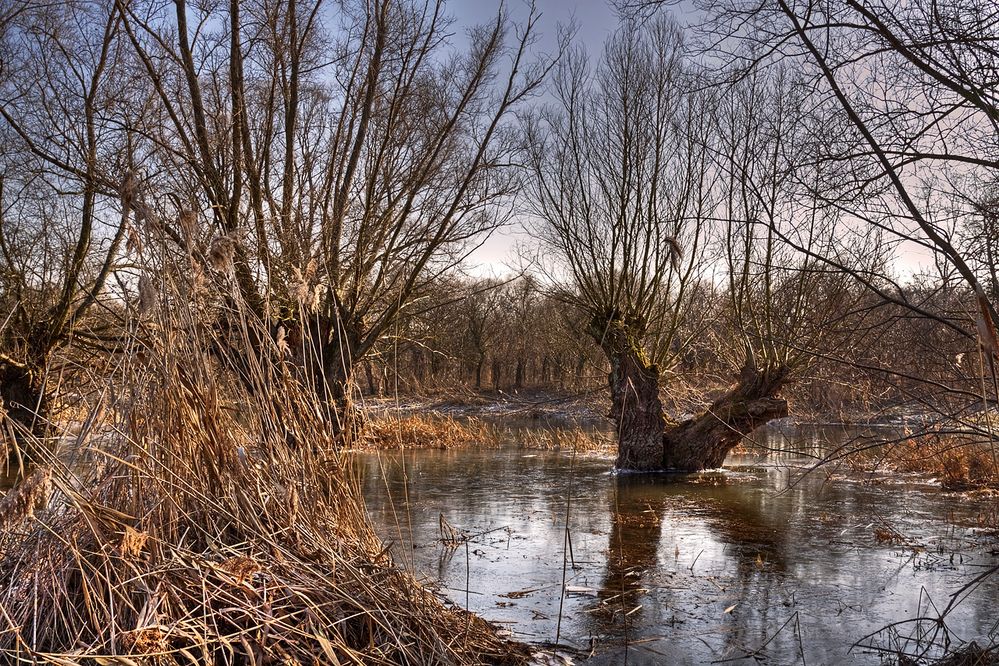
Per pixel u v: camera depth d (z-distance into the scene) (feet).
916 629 20.89
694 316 63.82
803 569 28.02
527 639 19.74
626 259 58.85
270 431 17.66
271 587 14.75
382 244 52.60
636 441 58.34
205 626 13.44
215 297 17.92
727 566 28.45
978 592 24.84
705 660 18.75
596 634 20.43
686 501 44.29
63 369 17.40
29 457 15.43
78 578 14.61
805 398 56.44
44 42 54.29
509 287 170.19
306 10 50.70
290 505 17.11
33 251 58.23
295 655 14.11
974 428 18.53
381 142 54.70
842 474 54.85
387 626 15.25
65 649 13.30
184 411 16.31
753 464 63.05
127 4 46.98
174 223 18.31
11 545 15.53
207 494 16.25
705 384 72.43
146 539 14.88
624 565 28.45
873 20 17.98
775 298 51.98
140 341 16.56
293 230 41.11
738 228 53.01
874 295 22.80
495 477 54.34
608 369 85.97
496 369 192.34
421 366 155.22
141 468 15.35
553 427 105.70
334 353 43.06
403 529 34.53
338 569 16.39
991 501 40.42
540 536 33.71
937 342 21.93
